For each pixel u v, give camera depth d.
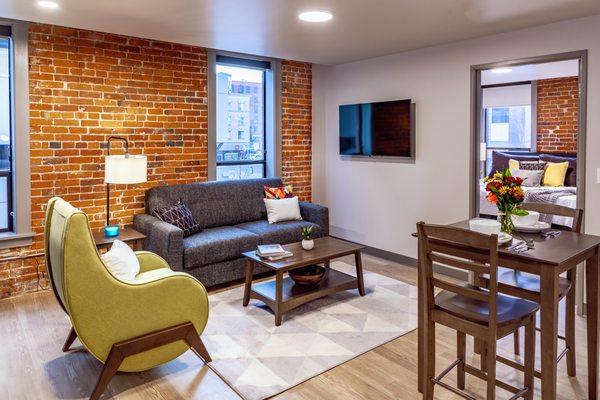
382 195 5.32
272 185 5.41
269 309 3.74
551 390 2.16
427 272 2.27
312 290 3.68
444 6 3.24
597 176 3.57
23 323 3.44
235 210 5.01
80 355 2.97
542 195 6.10
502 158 7.48
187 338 2.72
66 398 2.48
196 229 4.48
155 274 2.87
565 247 2.33
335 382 2.65
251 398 2.48
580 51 3.59
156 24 3.71
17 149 3.86
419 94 4.80
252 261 3.73
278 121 5.64
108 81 4.32
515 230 2.70
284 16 3.48
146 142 4.61
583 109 3.61
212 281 4.15
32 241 4.00
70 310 2.33
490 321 2.04
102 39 4.26
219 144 5.33
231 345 3.10
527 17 3.55
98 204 4.36
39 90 3.95
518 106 7.67
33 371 2.76
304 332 3.31
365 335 3.26
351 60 5.42
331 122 5.98
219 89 5.27
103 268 2.40
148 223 4.22
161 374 2.73
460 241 2.10
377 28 3.85
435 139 4.69
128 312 2.48
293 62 5.72
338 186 5.95
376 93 5.29
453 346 3.10
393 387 2.60
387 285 4.34
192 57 4.84
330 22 3.66
